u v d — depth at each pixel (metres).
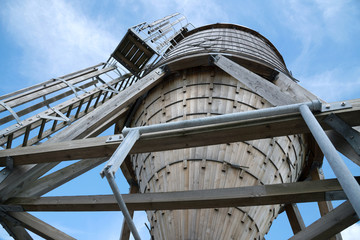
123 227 10.20
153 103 10.20
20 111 9.35
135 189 11.88
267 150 8.53
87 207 6.86
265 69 9.71
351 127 5.18
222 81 9.53
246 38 12.73
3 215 7.27
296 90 7.26
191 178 7.82
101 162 8.66
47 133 9.19
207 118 5.54
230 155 8.08
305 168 11.08
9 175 6.84
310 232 6.27
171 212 7.62
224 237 7.12
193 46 11.38
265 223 8.22
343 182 4.04
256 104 9.16
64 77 11.27
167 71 10.19
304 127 5.45
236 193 6.09
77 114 10.59
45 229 7.41
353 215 5.92
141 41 13.12
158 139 5.91
